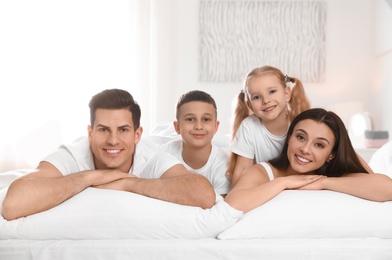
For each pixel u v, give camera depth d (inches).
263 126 72.8
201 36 172.1
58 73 156.1
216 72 171.9
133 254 47.0
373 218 49.7
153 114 173.9
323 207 50.2
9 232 48.6
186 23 173.3
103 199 49.9
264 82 70.2
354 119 150.3
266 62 171.0
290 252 46.8
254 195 52.4
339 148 59.5
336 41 170.6
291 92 75.4
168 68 173.6
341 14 170.1
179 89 174.2
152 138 90.6
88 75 164.9
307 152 58.1
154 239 49.2
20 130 143.7
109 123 54.1
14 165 141.0
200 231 49.3
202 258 47.0
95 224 48.9
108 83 168.9
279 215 49.8
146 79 173.6
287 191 53.3
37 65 149.3
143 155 61.1
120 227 49.1
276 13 170.4
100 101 54.6
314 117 58.9
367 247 47.0
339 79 170.7
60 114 156.6
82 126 163.0
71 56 160.9
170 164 59.5
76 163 59.6
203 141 69.0
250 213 50.4
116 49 169.6
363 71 170.1
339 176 61.1
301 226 49.5
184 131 69.0
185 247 47.1
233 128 77.3
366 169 65.8
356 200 51.3
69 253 46.9
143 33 173.2
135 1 171.3
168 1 172.9
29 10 146.7
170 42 173.3
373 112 169.2
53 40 154.2
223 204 50.8
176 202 51.8
